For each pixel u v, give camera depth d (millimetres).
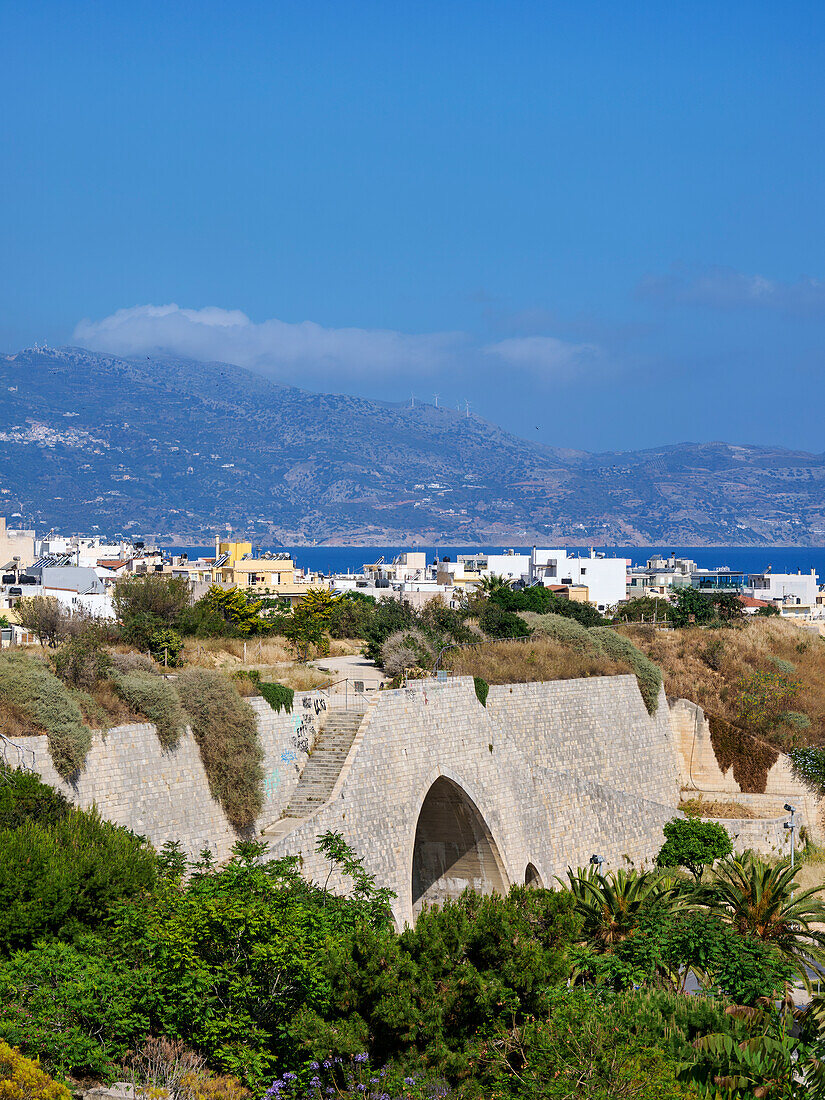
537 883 73625
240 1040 35094
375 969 37875
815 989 50812
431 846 71500
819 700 107250
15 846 39594
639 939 51281
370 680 76062
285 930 37156
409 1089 33938
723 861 66625
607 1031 36125
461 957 39312
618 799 82812
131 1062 33469
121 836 44344
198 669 58688
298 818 59438
